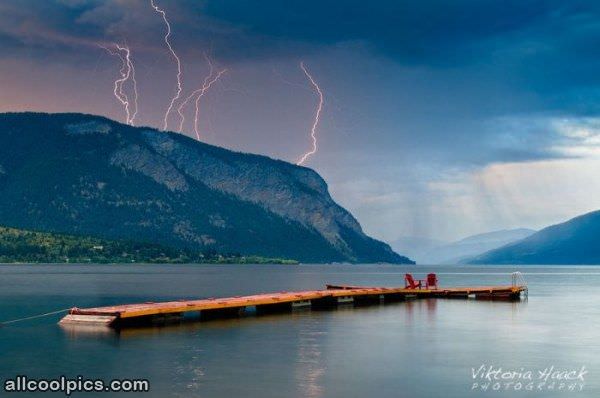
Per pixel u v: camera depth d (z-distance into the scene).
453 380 47.41
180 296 128.00
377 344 61.03
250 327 71.19
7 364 50.94
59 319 77.69
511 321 78.94
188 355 54.78
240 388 44.47
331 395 43.34
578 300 115.06
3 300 114.81
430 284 118.31
